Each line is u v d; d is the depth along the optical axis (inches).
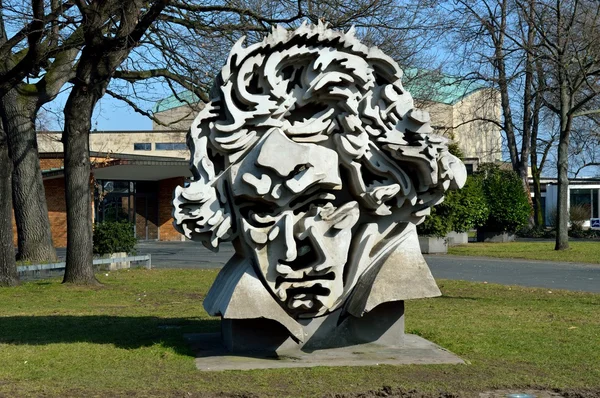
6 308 502.9
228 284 305.1
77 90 634.2
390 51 749.9
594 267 837.8
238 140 303.6
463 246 1186.6
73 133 649.6
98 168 1229.7
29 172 837.8
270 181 300.8
